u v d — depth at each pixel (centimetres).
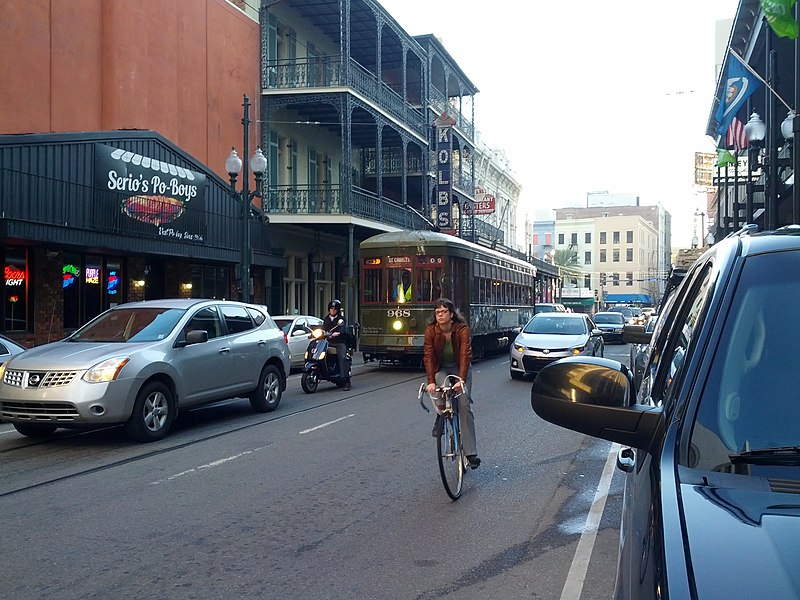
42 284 1864
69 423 917
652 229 11800
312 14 3156
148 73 2297
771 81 1731
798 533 172
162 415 999
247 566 514
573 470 820
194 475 785
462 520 625
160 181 2077
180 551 545
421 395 702
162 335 1038
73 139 1816
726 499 190
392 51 3619
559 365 253
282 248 3033
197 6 2538
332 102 2884
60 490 725
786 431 212
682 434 220
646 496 211
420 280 2000
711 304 253
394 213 3288
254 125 2875
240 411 1268
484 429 1079
